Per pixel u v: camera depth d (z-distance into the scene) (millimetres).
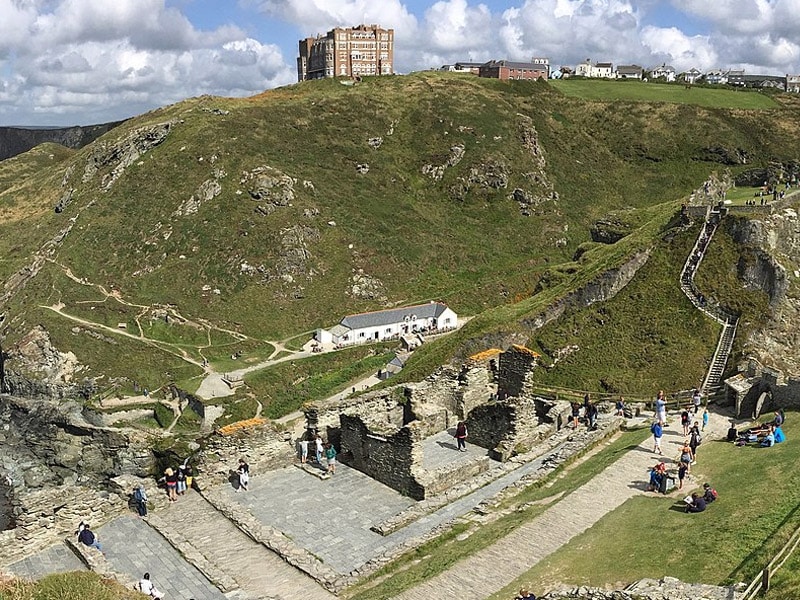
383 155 156625
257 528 21469
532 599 16016
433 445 29250
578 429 31047
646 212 96438
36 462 85750
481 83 193625
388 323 109062
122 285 116500
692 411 32156
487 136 163125
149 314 107625
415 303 120188
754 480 21875
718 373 51500
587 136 175000
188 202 130125
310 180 139625
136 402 88188
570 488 23891
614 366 55344
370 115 167000
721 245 62719
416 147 160375
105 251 123688
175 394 89125
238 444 25344
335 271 122875
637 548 18391
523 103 182000
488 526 21719
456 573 18391
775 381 31281
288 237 123438
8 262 129125
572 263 84875
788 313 56031
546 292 74500
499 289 125312
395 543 21188
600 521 20984
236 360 99250
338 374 95688
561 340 60750
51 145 199750
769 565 14820
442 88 182875
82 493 21578
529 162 159000
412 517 22453
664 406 30891
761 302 57344
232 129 147250
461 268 131500
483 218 147000
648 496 22547
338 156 151250
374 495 24344
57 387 91500
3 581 17031
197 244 122375
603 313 62156
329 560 20281
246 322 110188
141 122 161500
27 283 117375
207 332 105938
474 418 29844
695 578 16047
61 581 16797
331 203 136375
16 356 96812
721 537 17828
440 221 143125
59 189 153500
